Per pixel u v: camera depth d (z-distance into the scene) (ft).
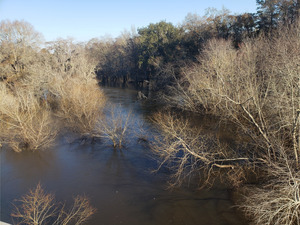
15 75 95.86
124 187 34.94
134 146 50.31
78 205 30.53
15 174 40.04
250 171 35.14
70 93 79.41
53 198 32.50
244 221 26.22
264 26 97.71
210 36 111.65
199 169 38.01
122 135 49.98
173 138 44.75
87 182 36.86
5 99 60.03
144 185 35.29
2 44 99.86
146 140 52.24
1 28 99.60
